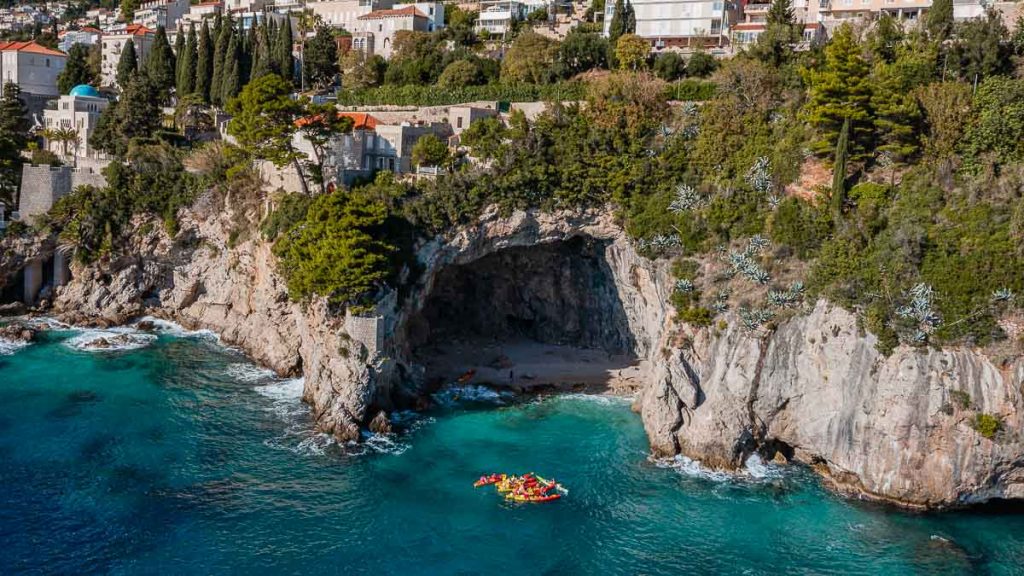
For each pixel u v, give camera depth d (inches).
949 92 3021.7
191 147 4638.3
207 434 2807.6
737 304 2842.0
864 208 2824.8
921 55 3299.7
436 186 3457.2
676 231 3161.9
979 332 2461.9
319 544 2204.7
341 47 6117.1
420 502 2433.6
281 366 3395.7
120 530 2223.2
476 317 4023.1
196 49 5531.5
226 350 3668.8
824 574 2133.4
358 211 3083.2
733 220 3056.1
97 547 2146.9
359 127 4005.9
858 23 4047.7
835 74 2992.1
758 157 3225.9
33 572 2033.7
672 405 2785.4
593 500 2484.0
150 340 3747.5
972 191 2701.8
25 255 4033.0
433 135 3833.7
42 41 7377.0
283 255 3336.6
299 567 2102.6
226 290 3892.7
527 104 4313.5
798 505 2477.9
